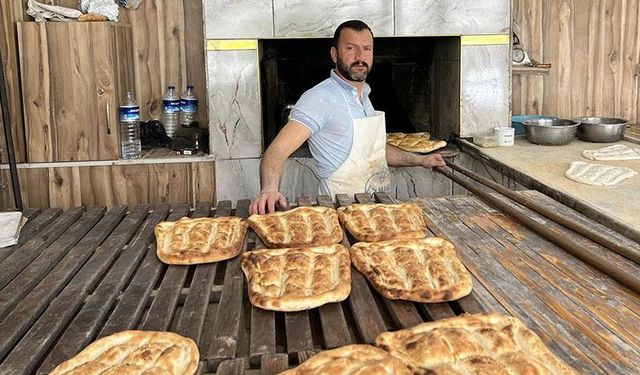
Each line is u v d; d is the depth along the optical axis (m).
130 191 3.91
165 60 4.24
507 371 1.23
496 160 3.55
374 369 1.19
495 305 1.59
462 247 1.99
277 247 2.00
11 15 3.71
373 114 3.31
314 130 3.09
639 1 4.50
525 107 4.58
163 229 2.12
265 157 2.97
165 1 4.17
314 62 4.26
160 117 4.32
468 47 3.97
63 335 1.48
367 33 3.12
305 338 1.45
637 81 4.62
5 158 3.82
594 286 1.69
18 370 1.33
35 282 1.79
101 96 3.79
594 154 3.54
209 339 1.51
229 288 1.71
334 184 3.23
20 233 2.21
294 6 3.77
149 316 1.57
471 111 4.07
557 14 4.47
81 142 3.83
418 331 1.38
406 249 1.88
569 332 1.45
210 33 3.76
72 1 4.03
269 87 4.25
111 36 3.75
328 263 1.79
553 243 2.00
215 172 3.93
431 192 4.08
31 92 3.75
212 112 3.85
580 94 4.60
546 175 3.16
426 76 4.49
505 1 3.94
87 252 2.01
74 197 3.89
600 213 2.47
